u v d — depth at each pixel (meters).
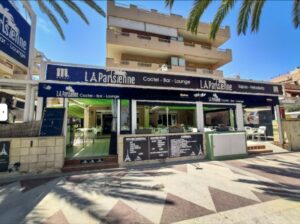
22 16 8.02
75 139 11.80
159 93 8.66
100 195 4.58
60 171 6.62
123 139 7.71
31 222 3.40
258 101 10.95
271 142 12.34
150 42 19.30
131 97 8.19
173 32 21.06
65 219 3.49
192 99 9.29
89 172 6.67
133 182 5.52
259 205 4.03
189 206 4.00
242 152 9.19
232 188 5.04
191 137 8.82
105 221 3.42
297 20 7.55
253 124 17.05
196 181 5.61
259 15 7.53
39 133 6.68
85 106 13.29
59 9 8.64
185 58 21.53
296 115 15.61
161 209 3.88
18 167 6.19
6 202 4.26
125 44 18.44
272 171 6.72
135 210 3.83
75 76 7.56
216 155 8.68
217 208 3.91
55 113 7.12
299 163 7.96
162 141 8.26
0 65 9.12
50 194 4.66
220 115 13.81
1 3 6.78
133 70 8.30
